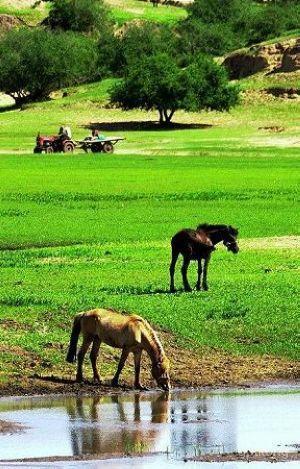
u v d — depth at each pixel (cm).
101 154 8156
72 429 1605
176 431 1595
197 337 2181
